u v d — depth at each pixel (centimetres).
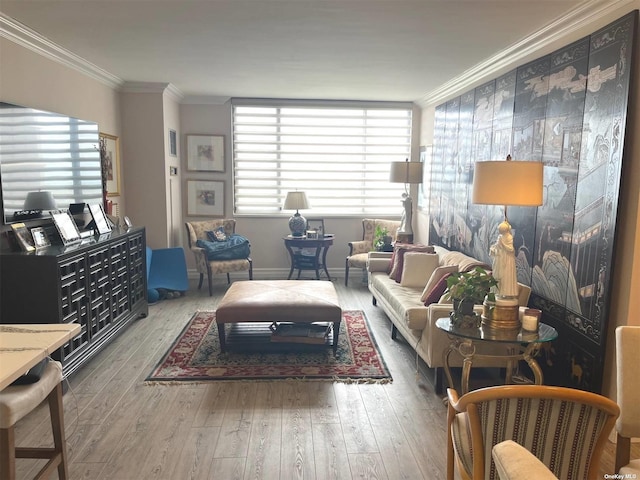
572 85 294
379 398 315
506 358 271
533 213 339
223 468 236
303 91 587
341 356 384
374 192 687
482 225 426
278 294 392
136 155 560
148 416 287
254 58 419
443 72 465
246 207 673
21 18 311
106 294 382
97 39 360
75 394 315
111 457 245
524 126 355
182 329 449
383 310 497
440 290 362
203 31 340
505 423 153
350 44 371
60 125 379
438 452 253
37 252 309
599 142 265
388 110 672
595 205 268
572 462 152
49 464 203
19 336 193
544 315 324
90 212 413
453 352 313
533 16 299
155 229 575
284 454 249
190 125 643
